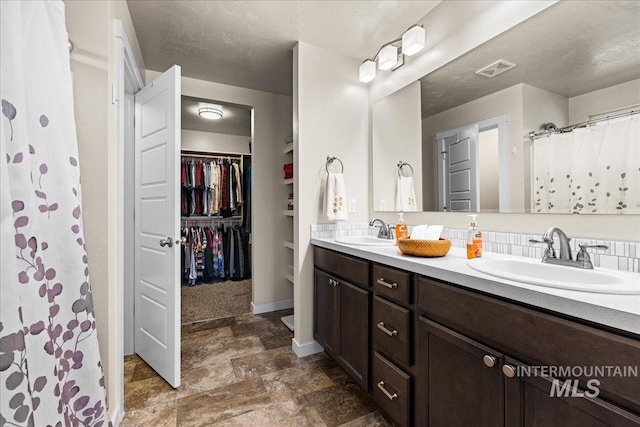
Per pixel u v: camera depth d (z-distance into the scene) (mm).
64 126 828
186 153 4168
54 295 797
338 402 1521
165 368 1704
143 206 1940
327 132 2158
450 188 1687
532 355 758
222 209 4270
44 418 686
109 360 1262
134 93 2049
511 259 1217
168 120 1669
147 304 1907
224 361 1944
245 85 2773
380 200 2225
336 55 2189
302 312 2059
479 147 1516
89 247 1217
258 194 2920
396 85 2055
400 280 1235
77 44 1192
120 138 1512
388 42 2055
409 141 1952
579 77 1137
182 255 3998
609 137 1061
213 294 3559
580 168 1136
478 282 914
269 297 2957
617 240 1028
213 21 1806
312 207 2104
